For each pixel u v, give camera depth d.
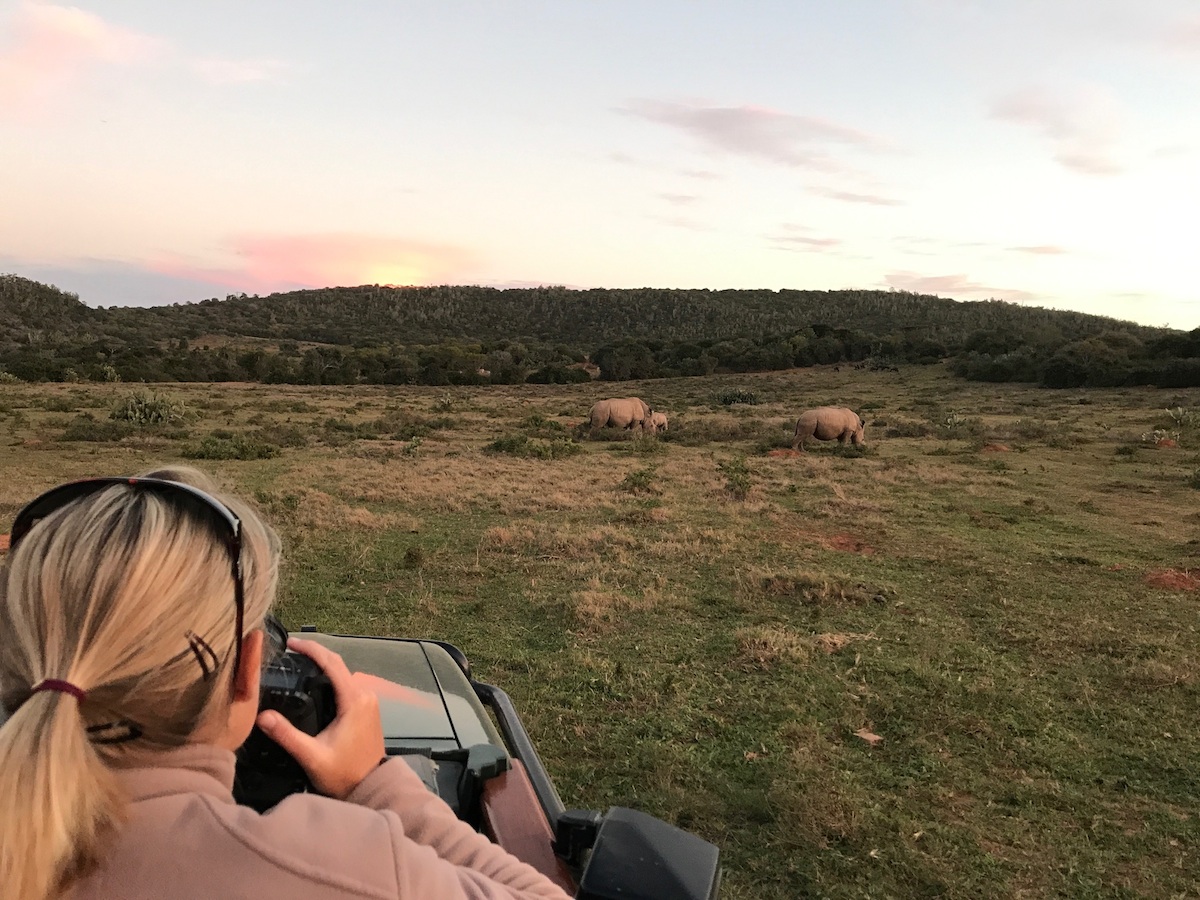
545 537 9.95
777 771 4.32
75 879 0.76
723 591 8.02
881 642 6.62
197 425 27.61
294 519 10.67
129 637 0.78
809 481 17.08
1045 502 14.96
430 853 0.90
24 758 0.72
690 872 1.26
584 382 73.00
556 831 1.60
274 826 0.83
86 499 0.86
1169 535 12.16
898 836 3.81
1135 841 3.92
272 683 1.19
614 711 5.09
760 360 79.88
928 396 54.50
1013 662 6.35
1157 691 5.83
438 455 21.11
